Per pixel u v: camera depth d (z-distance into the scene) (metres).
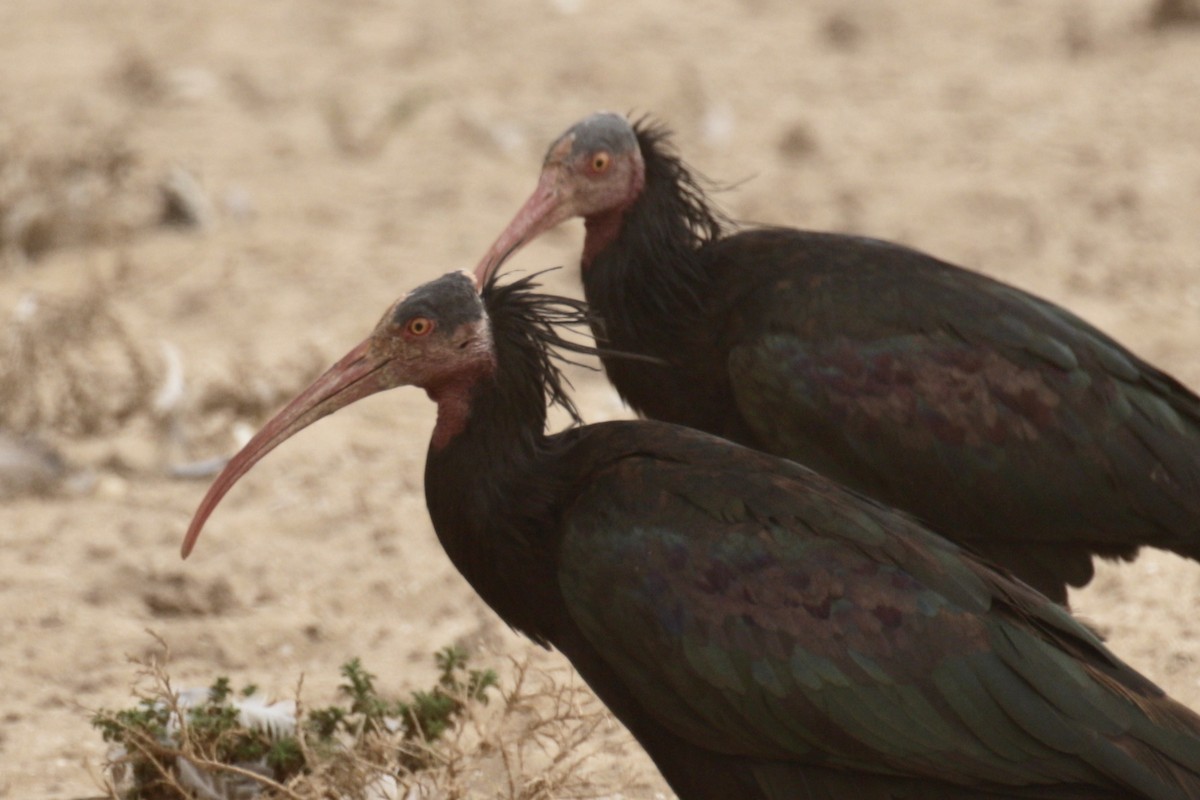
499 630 12.52
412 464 15.63
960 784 8.28
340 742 9.86
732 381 11.10
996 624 8.26
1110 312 18.73
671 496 8.73
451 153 24.70
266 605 13.13
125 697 11.77
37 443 15.39
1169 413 10.97
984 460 10.81
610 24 31.30
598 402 16.64
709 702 8.53
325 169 24.05
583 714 10.27
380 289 19.58
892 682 8.26
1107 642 12.16
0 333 17.81
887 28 30.98
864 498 8.88
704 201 12.02
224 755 9.84
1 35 30.62
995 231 21.22
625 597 8.62
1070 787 8.14
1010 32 30.42
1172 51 28.58
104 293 17.95
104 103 26.59
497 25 31.22
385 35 30.66
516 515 9.09
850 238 11.44
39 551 13.95
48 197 21.42
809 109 26.48
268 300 19.31
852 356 10.87
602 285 11.77
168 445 15.79
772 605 8.43
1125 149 24.12
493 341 9.18
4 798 10.46
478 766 9.84
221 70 28.44
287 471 15.48
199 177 22.72
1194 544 10.95
